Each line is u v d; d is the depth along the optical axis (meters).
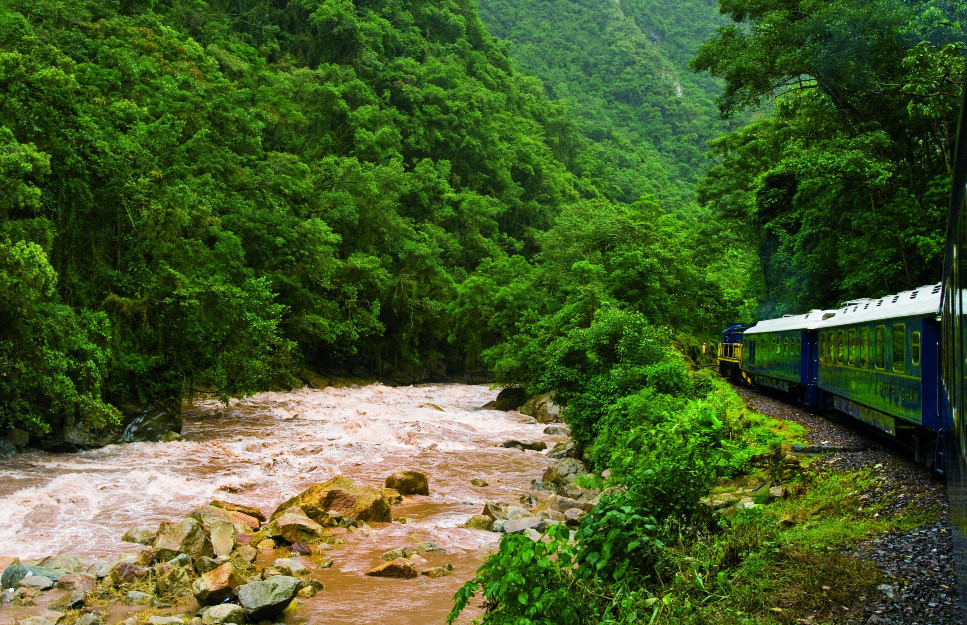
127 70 38.22
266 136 61.56
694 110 184.00
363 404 36.47
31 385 18.89
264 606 8.49
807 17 25.81
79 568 10.38
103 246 24.75
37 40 26.52
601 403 18.61
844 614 6.36
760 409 22.12
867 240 25.03
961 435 5.35
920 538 8.11
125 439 21.98
